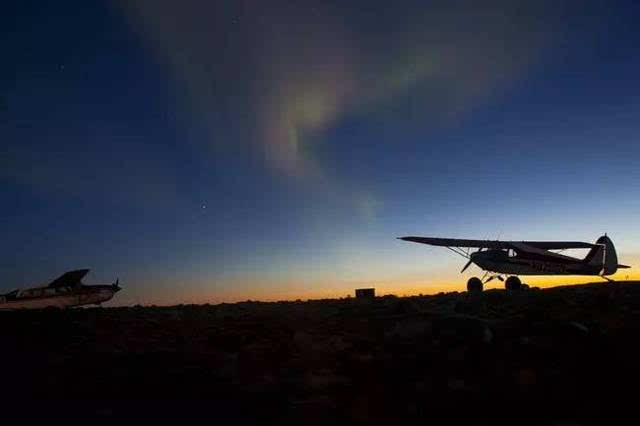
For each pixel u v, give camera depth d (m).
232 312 13.90
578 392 4.54
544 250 22.47
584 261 24.08
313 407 4.52
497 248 22.72
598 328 6.93
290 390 5.29
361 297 17.98
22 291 25.98
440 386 5.01
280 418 4.42
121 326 11.12
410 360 6.20
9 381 6.43
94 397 5.46
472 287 20.86
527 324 7.71
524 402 4.40
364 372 5.84
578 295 11.64
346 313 11.87
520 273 22.17
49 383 6.14
